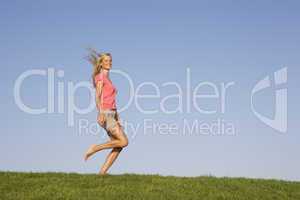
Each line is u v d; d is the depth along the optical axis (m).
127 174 17.38
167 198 14.77
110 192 14.90
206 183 16.72
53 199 14.29
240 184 17.03
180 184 16.23
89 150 16.39
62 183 15.68
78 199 14.30
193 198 14.99
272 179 18.52
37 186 15.39
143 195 14.82
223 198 15.27
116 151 16.64
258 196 15.98
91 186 15.56
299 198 16.53
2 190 14.95
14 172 17.11
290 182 18.34
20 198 14.27
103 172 16.75
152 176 17.23
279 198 16.22
